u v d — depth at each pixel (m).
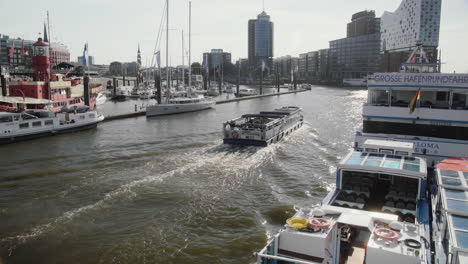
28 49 125.31
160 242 19.45
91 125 55.53
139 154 38.28
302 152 39.84
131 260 17.78
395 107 26.56
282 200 25.39
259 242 19.58
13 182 29.12
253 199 25.58
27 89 57.66
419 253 11.62
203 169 32.62
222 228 21.17
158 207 23.95
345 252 15.54
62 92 65.31
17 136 45.50
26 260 17.73
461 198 14.57
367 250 12.11
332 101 115.94
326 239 12.62
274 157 37.25
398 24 188.88
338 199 19.48
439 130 25.77
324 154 39.03
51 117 49.78
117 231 20.64
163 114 75.06
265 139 41.84
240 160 35.88
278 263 13.11
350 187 20.44
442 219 14.38
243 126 43.56
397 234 12.70
